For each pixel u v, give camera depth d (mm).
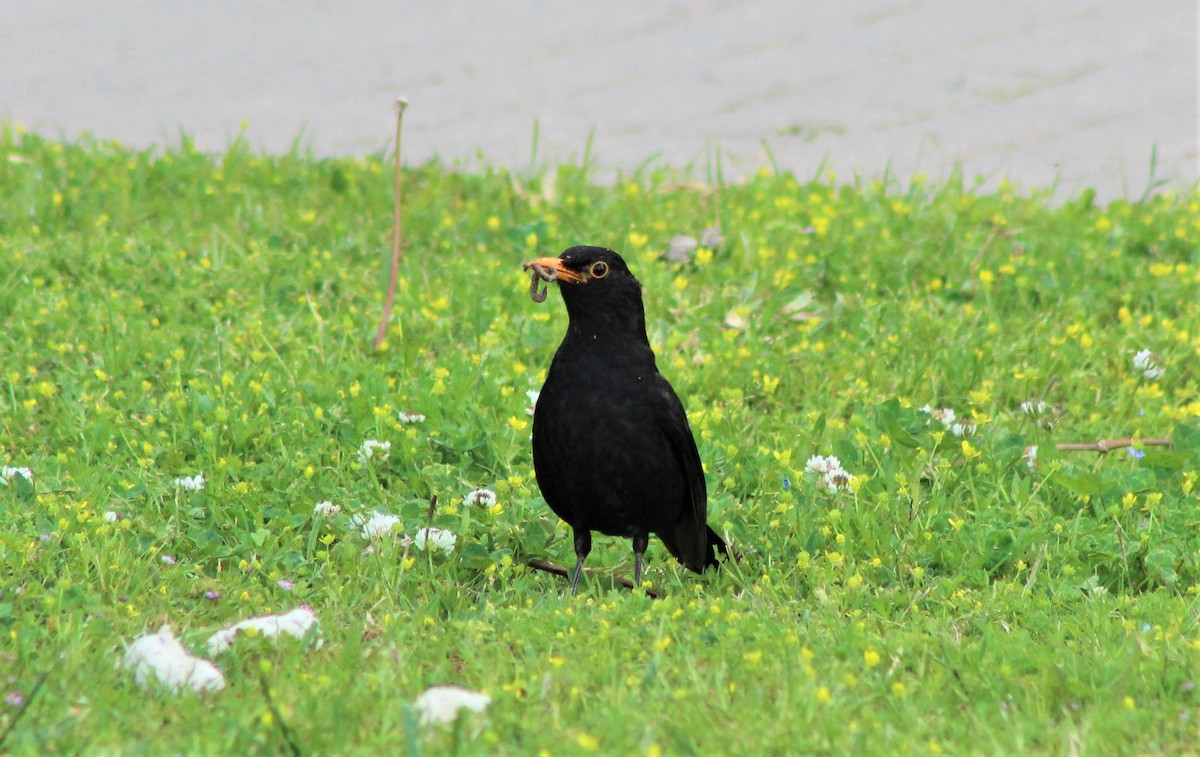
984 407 11617
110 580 8141
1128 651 7504
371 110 19250
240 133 18250
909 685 7160
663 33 22141
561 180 16266
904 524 9406
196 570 8633
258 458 10234
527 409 10945
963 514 9789
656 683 7055
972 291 13789
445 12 23156
